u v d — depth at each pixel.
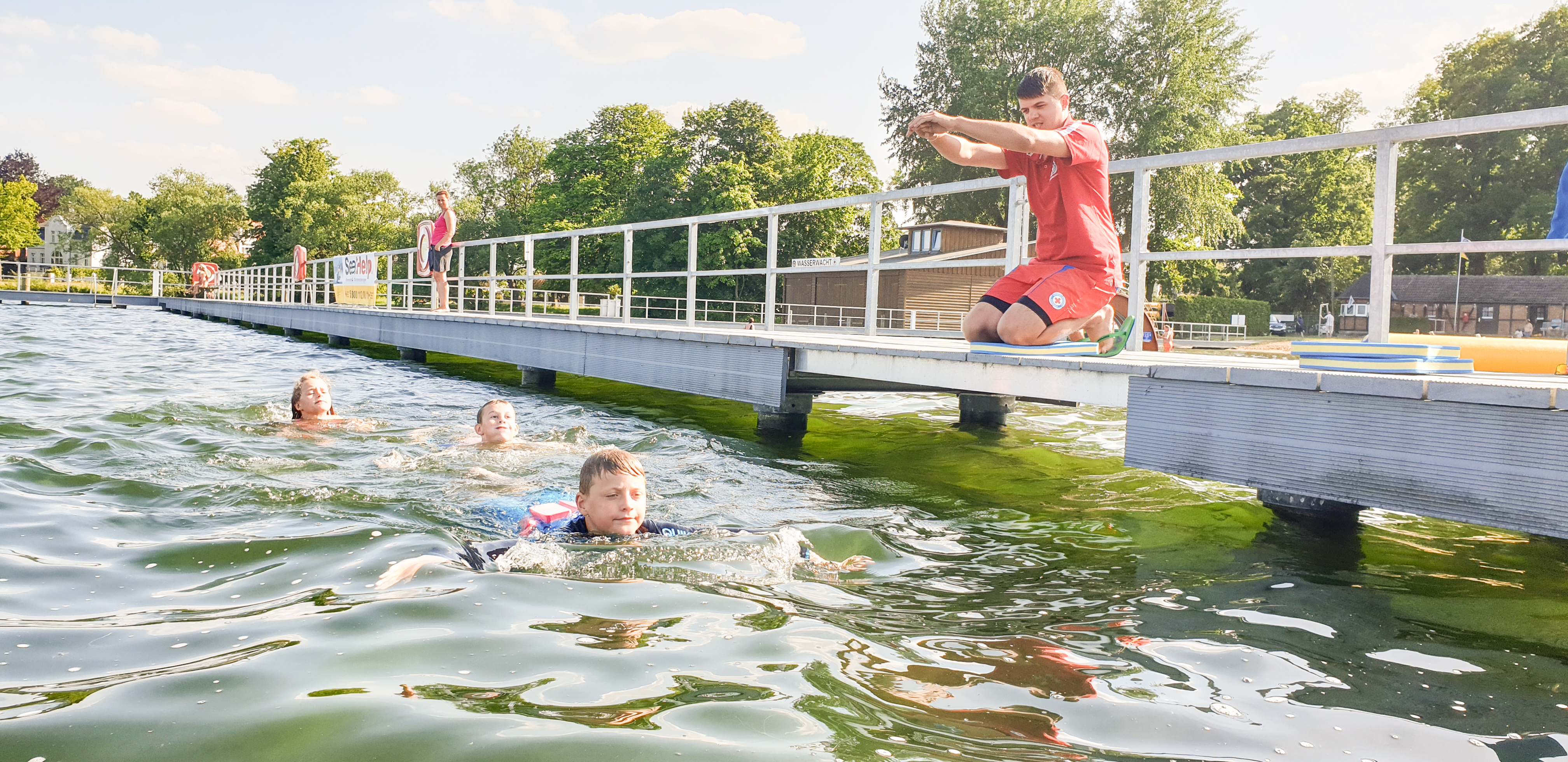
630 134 50.53
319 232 59.72
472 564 2.63
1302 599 2.53
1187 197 32.75
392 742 1.41
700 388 6.93
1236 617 2.33
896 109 37.91
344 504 3.46
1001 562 2.96
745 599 2.35
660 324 10.16
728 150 44.06
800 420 6.39
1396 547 3.25
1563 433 2.47
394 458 4.60
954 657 1.95
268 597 2.23
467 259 53.91
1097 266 4.10
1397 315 51.97
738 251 40.75
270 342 16.39
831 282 36.62
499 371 11.98
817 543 3.11
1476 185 40.59
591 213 48.12
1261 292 50.75
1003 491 4.33
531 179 62.38
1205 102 33.19
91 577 2.40
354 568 2.48
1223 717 1.65
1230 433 3.31
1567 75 37.75
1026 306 4.09
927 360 4.87
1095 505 3.98
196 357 11.57
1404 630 2.24
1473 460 2.66
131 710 1.52
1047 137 3.88
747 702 1.62
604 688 1.66
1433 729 1.62
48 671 1.71
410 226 62.31
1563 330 48.28
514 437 5.22
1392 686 1.84
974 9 35.72
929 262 6.39
